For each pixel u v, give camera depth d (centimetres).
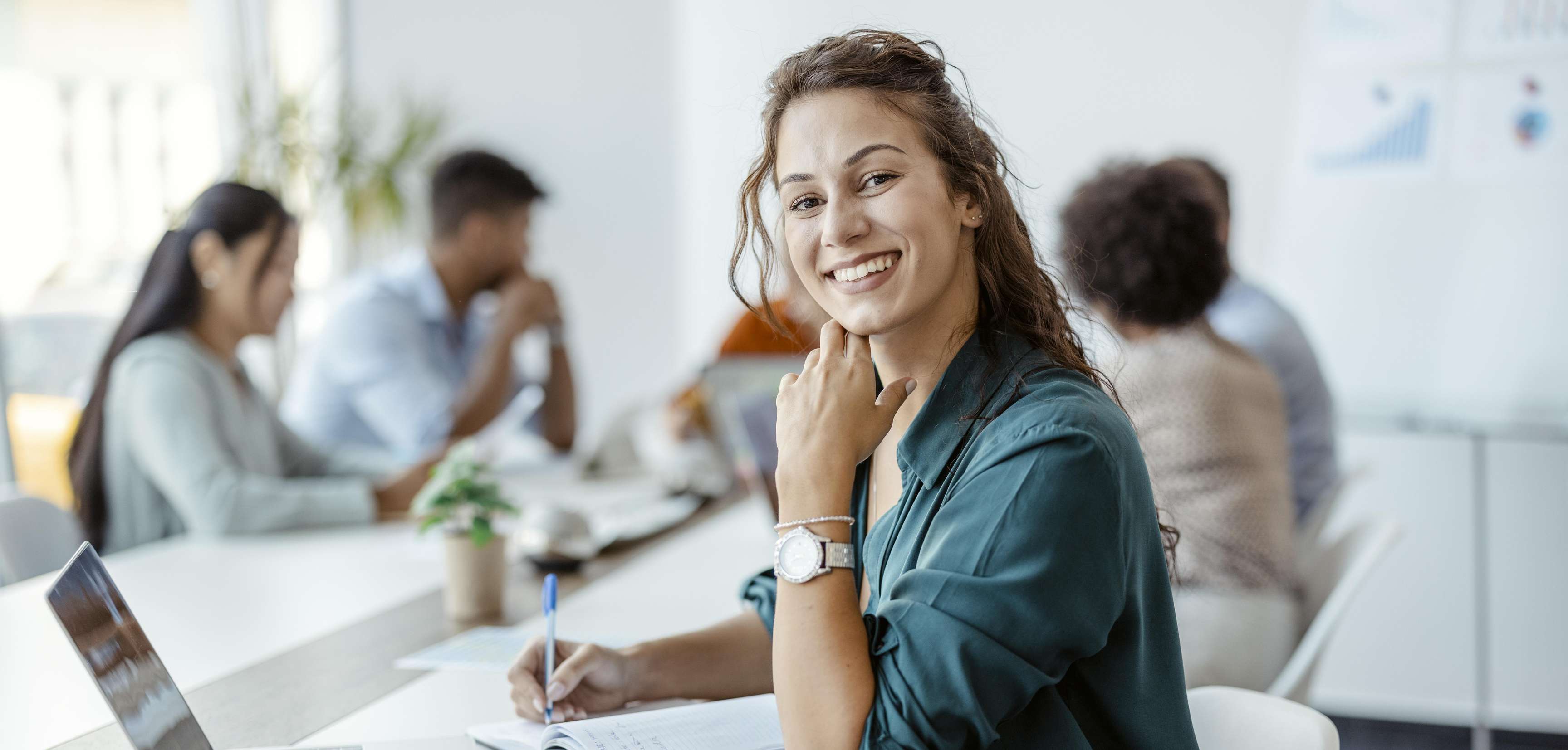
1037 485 84
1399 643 293
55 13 371
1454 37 282
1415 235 287
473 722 118
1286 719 110
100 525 218
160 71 402
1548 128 273
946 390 100
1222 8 309
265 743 112
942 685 81
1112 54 323
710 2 375
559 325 329
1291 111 304
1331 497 224
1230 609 166
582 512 196
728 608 165
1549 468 276
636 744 103
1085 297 154
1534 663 282
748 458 241
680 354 439
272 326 234
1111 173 191
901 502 100
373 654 143
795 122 99
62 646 148
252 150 402
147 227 396
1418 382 288
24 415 358
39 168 366
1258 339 225
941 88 100
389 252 438
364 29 449
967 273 103
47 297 367
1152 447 173
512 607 167
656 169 439
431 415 294
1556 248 273
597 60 441
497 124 448
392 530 223
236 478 216
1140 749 93
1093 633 83
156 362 218
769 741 107
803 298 116
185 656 142
